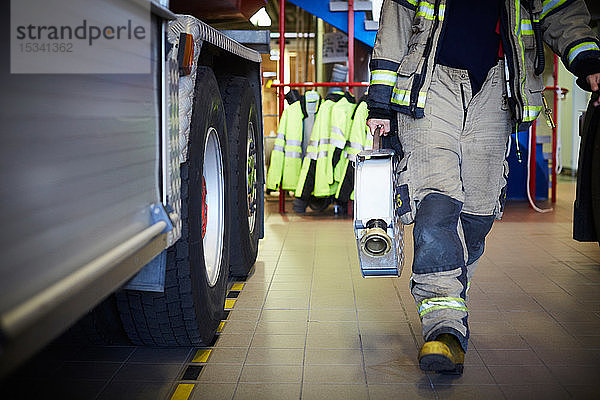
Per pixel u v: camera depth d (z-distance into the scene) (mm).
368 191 2531
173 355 2803
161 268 2133
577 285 4000
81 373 2586
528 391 2402
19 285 1148
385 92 2629
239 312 3451
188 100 2363
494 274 4301
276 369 2637
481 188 2699
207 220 3102
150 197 1984
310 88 9500
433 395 2371
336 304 3600
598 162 4098
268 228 6309
